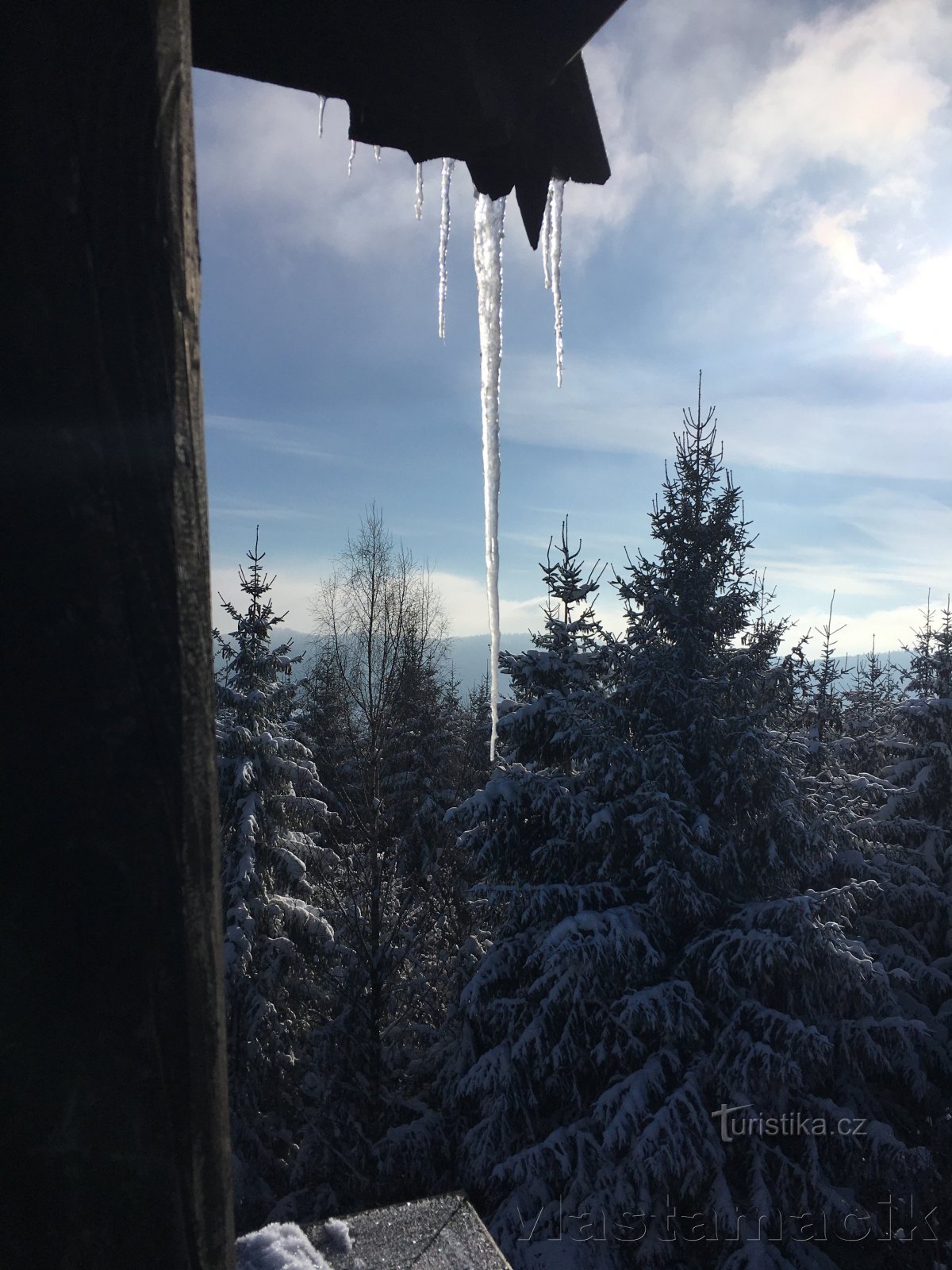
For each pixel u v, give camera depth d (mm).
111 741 507
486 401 3418
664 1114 11297
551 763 15672
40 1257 488
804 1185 11844
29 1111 487
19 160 494
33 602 491
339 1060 14992
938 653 22234
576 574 16156
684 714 14094
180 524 547
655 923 12898
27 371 491
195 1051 544
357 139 1600
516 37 1418
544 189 1748
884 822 19656
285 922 16312
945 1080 15773
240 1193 13516
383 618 17656
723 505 15430
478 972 13617
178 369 555
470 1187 12852
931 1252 12188
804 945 12273
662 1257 11281
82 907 497
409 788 21266
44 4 507
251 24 1398
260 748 16766
